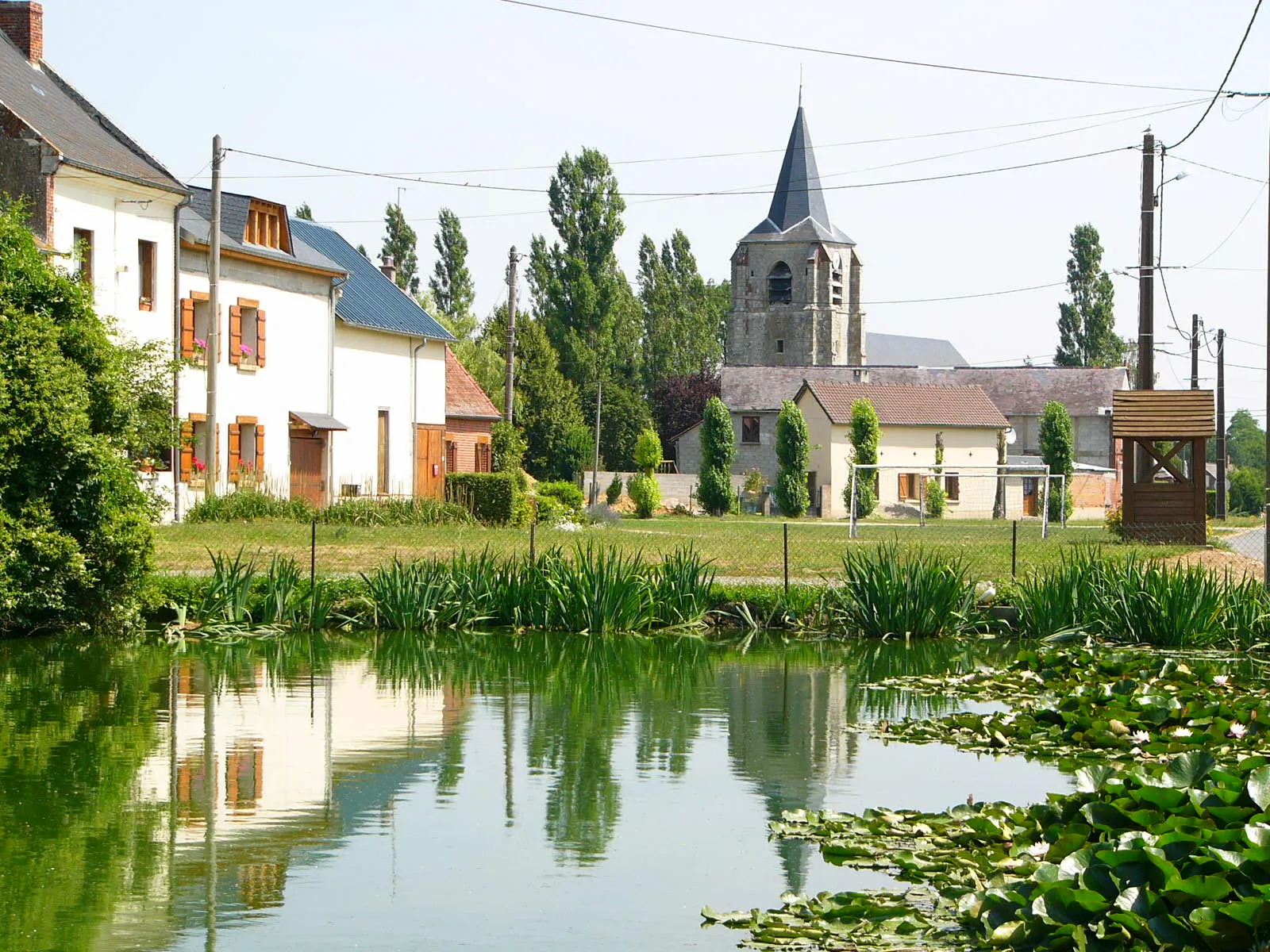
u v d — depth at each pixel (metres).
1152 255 34.94
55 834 9.46
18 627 19.69
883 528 49.38
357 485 45.00
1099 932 6.79
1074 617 20.27
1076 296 108.62
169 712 13.96
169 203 35.06
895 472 72.50
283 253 41.44
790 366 85.62
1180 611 19.33
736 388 82.56
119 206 33.16
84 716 13.67
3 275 19.33
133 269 33.75
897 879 8.48
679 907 8.04
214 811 10.10
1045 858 8.05
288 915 7.87
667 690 15.83
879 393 74.06
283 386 41.28
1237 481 101.38
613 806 10.36
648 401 95.62
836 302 104.62
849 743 12.74
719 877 8.62
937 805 10.38
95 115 35.19
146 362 25.88
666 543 32.59
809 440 72.50
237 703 14.59
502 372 77.19
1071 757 11.88
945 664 18.11
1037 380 85.19
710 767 11.70
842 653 19.23
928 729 13.17
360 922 7.75
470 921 7.77
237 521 34.06
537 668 17.52
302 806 10.28
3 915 7.83
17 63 34.06
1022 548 31.66
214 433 34.50
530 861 8.95
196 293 37.31
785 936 7.42
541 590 21.59
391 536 31.33
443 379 51.38
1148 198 34.84
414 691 15.58
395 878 8.56
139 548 19.66
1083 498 75.44
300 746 12.41
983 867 8.20
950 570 21.45
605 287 87.62
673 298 111.38
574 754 12.22
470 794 10.70
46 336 19.05
